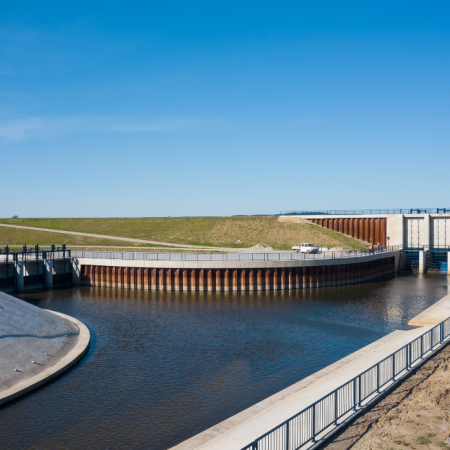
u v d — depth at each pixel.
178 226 123.38
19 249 92.25
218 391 26.64
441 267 86.00
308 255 69.75
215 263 61.41
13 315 31.94
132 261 63.97
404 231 96.56
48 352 30.48
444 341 28.94
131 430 21.89
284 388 27.09
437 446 15.74
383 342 34.91
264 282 62.38
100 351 34.16
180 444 19.25
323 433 16.84
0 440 20.83
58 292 61.22
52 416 23.23
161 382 28.00
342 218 108.31
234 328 41.25
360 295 58.78
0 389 24.98
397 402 19.86
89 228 128.25
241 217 124.00
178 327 41.59
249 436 18.12
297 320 44.50
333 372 28.05
